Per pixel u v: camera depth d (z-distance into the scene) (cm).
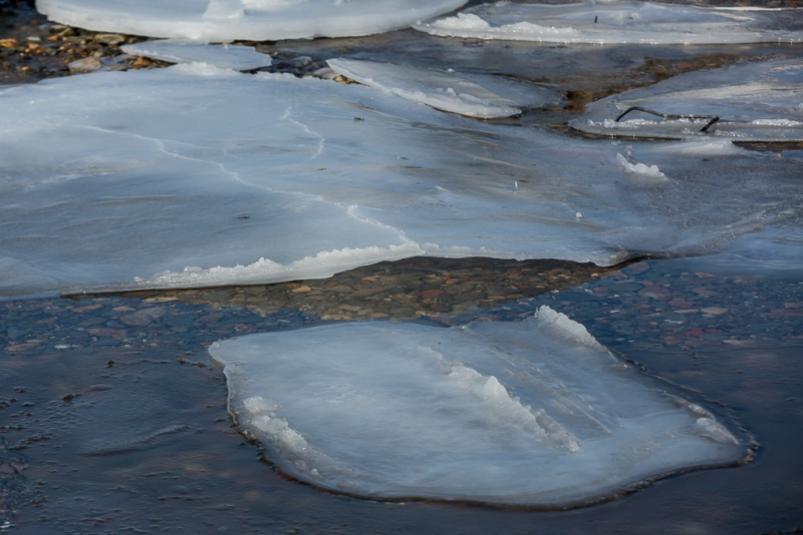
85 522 376
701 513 379
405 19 1232
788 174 766
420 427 428
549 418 431
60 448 423
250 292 565
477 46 1166
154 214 650
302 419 436
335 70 1028
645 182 744
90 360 494
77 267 588
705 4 1383
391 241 608
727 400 456
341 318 536
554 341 504
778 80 1034
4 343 510
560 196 705
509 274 584
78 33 1172
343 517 377
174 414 448
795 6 1375
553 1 1377
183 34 1151
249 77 970
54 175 717
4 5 1277
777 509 381
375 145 786
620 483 394
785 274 591
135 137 787
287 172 713
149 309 546
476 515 377
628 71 1082
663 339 512
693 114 921
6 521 376
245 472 405
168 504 386
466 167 752
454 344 494
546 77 1059
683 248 627
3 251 606
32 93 896
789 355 495
